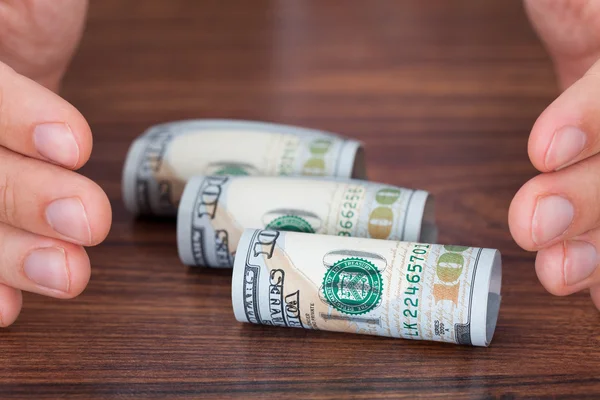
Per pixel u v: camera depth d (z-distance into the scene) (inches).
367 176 18.4
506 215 17.4
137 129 20.4
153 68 23.3
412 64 23.2
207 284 16.0
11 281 14.2
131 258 16.6
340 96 21.8
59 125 13.3
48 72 17.8
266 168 17.1
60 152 13.4
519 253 16.5
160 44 24.6
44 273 13.9
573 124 13.1
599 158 13.6
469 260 14.3
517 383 14.0
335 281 14.4
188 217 16.0
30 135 13.4
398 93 21.9
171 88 22.2
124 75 22.9
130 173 17.3
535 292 15.6
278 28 25.6
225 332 15.0
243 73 22.9
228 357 14.5
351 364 14.3
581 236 13.9
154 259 16.6
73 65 23.5
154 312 15.4
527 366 14.2
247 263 14.7
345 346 14.6
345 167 16.9
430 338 14.4
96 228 13.6
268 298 14.6
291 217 15.8
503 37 24.7
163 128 18.1
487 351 14.5
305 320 14.6
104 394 13.9
